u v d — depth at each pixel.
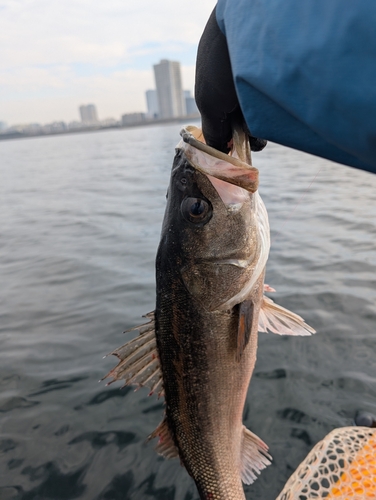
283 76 0.12
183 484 0.43
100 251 1.20
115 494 0.43
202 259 0.27
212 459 0.28
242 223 0.26
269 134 0.13
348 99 0.11
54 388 0.58
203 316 0.27
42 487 0.44
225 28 0.15
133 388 0.57
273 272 0.89
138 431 0.50
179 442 0.30
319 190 1.76
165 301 0.28
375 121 0.10
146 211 1.73
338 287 0.78
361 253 0.96
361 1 0.10
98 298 0.86
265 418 0.49
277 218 1.35
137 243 1.25
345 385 0.53
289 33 0.12
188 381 0.28
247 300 0.27
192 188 0.26
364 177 2.04
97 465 0.46
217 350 0.28
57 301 0.86
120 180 2.80
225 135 0.20
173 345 0.28
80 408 0.54
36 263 1.14
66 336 0.72
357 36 0.10
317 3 0.11
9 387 0.59
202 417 0.28
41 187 2.81
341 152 0.12
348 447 0.35
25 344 0.70
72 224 1.60
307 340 0.62
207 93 0.17
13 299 0.90
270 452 0.45
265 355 0.60
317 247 1.03
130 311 0.79
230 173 0.23
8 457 0.47
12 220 1.79
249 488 0.42
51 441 0.49
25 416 0.53
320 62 0.11
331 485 0.32
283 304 0.73
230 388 0.28
